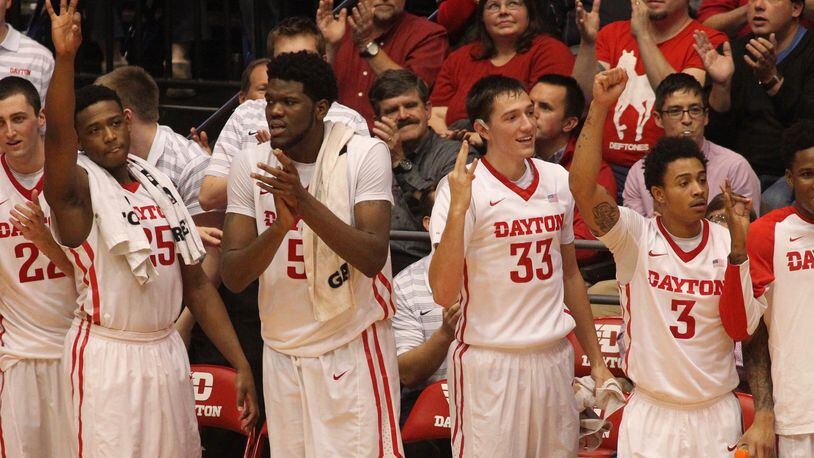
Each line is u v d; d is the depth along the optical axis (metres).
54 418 13.37
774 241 11.91
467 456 12.30
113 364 12.45
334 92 12.05
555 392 12.27
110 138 12.48
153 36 22.69
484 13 18.14
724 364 11.95
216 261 15.80
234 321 16.12
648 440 12.01
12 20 22.58
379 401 12.23
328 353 12.16
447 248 11.43
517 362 12.12
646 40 17.33
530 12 18.09
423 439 13.99
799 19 17.73
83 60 22.94
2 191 13.10
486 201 12.07
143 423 12.56
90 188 12.39
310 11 22.39
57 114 11.63
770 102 17.00
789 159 11.90
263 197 12.13
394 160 16.33
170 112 21.95
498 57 18.25
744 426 13.13
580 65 17.61
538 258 12.13
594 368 12.52
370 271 11.71
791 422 11.89
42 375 13.30
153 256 12.66
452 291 11.64
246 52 22.09
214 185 15.58
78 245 12.37
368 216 11.90
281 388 12.30
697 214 11.75
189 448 13.05
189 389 13.12
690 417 11.95
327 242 11.43
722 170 15.94
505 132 12.04
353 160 12.02
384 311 12.30
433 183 16.17
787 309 11.91
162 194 12.94
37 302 13.15
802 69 16.84
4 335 13.34
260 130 14.84
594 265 16.59
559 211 12.27
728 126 17.44
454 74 18.55
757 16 16.94
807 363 11.86
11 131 12.96
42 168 13.27
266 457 15.59
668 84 15.99
